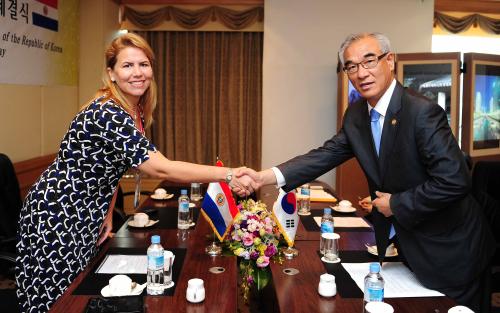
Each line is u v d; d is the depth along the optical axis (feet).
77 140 5.62
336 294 5.09
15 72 12.16
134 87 5.84
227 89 17.95
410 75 15.29
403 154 5.35
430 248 5.30
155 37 17.80
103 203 6.08
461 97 15.60
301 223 8.20
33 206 5.76
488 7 18.33
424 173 5.35
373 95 5.42
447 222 5.31
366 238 7.21
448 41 19.11
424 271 5.31
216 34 17.75
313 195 10.52
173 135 18.10
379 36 5.46
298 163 6.63
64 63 15.24
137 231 7.67
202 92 18.01
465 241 5.32
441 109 5.30
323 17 16.93
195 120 17.97
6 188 8.71
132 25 17.78
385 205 5.30
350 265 6.01
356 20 16.93
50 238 5.68
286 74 17.12
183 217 7.93
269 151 17.40
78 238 5.80
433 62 15.15
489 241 5.68
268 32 16.99
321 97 17.19
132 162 5.59
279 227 6.48
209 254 6.40
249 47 17.74
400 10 16.94
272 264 6.06
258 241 6.10
